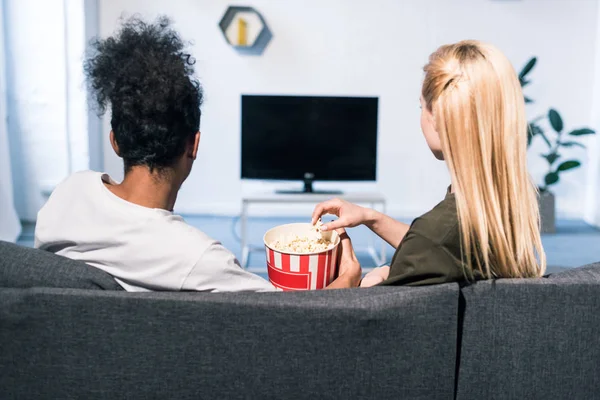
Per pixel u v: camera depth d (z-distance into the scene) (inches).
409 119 194.5
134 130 33.9
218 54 188.4
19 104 169.2
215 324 31.2
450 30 190.2
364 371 32.0
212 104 191.2
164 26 36.8
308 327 31.2
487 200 34.0
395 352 31.8
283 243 43.6
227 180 196.2
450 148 34.7
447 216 34.6
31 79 168.4
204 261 33.7
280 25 188.1
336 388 32.1
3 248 34.4
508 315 32.9
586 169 197.9
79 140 173.3
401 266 35.6
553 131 196.1
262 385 31.9
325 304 31.2
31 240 158.1
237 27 184.5
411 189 198.5
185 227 35.0
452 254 34.2
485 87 34.0
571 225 190.5
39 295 30.9
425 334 31.7
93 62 35.9
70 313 31.1
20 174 172.7
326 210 48.2
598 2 188.5
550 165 178.9
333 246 40.9
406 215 199.2
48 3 165.5
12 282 33.6
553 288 32.7
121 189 35.9
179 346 31.4
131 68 33.8
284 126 158.1
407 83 192.5
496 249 34.3
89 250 35.4
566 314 32.8
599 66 189.2
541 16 189.8
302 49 189.6
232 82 190.2
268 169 159.9
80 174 37.8
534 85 193.8
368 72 191.6
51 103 169.9
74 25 167.9
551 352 33.2
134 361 31.7
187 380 31.9
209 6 185.8
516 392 33.7
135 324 31.2
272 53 189.5
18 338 31.4
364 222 48.3
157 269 33.9
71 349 31.5
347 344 31.5
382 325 31.3
